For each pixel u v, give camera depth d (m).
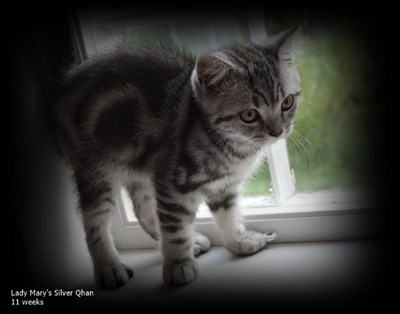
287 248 0.68
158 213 0.66
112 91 0.67
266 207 0.70
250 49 0.64
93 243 0.68
